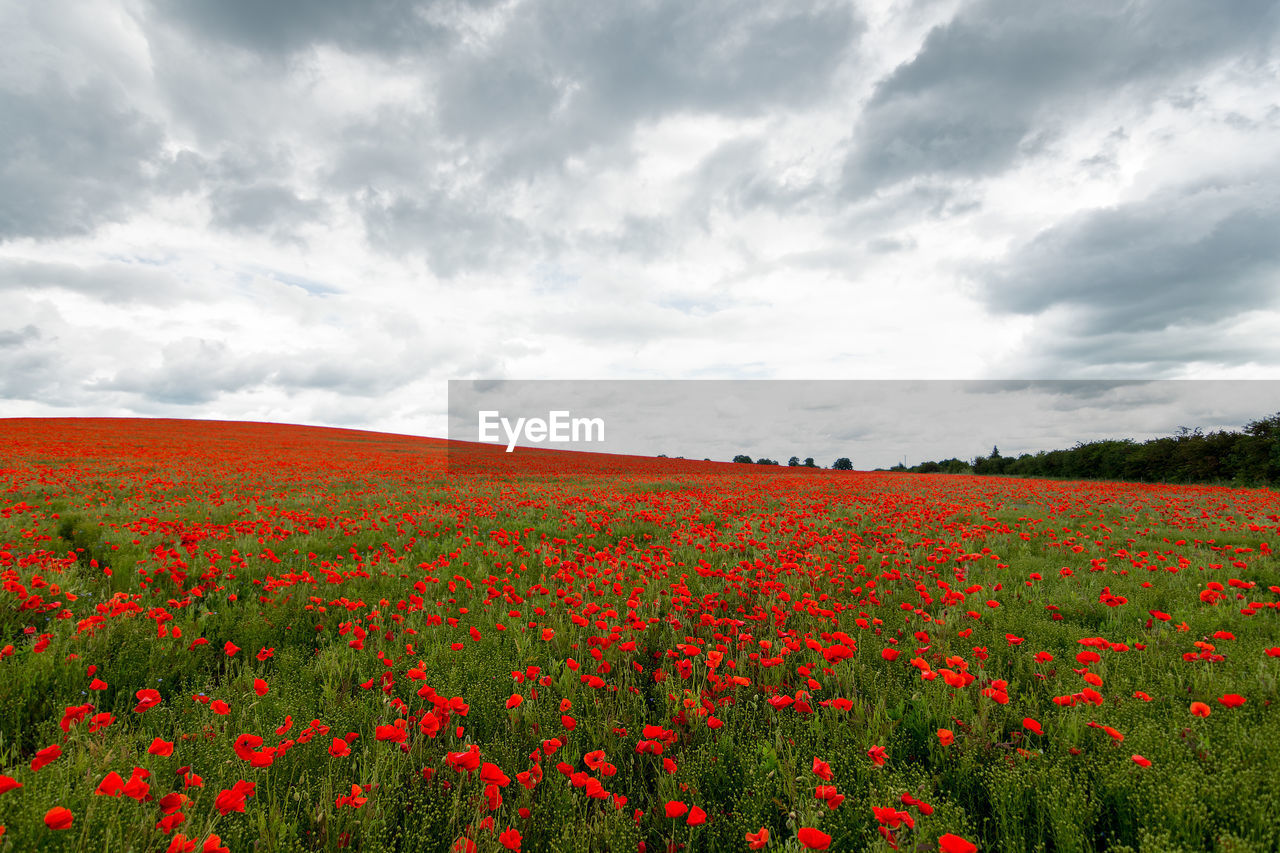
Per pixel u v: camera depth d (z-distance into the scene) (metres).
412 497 17.42
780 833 2.64
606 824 2.48
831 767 2.90
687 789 2.78
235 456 31.91
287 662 4.34
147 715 3.38
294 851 2.36
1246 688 3.45
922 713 3.39
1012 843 2.35
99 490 16.12
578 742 3.29
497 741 3.14
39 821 2.15
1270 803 2.37
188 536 8.25
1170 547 8.91
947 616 5.06
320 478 23.11
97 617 4.30
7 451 27.14
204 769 2.82
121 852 2.16
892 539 9.10
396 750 2.96
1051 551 8.62
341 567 7.23
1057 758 2.91
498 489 20.77
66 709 2.79
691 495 19.44
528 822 2.59
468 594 6.24
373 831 2.46
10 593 4.93
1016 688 3.83
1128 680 3.68
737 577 6.52
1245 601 5.28
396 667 4.12
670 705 3.57
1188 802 2.42
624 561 7.30
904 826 2.38
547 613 5.45
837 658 3.88
